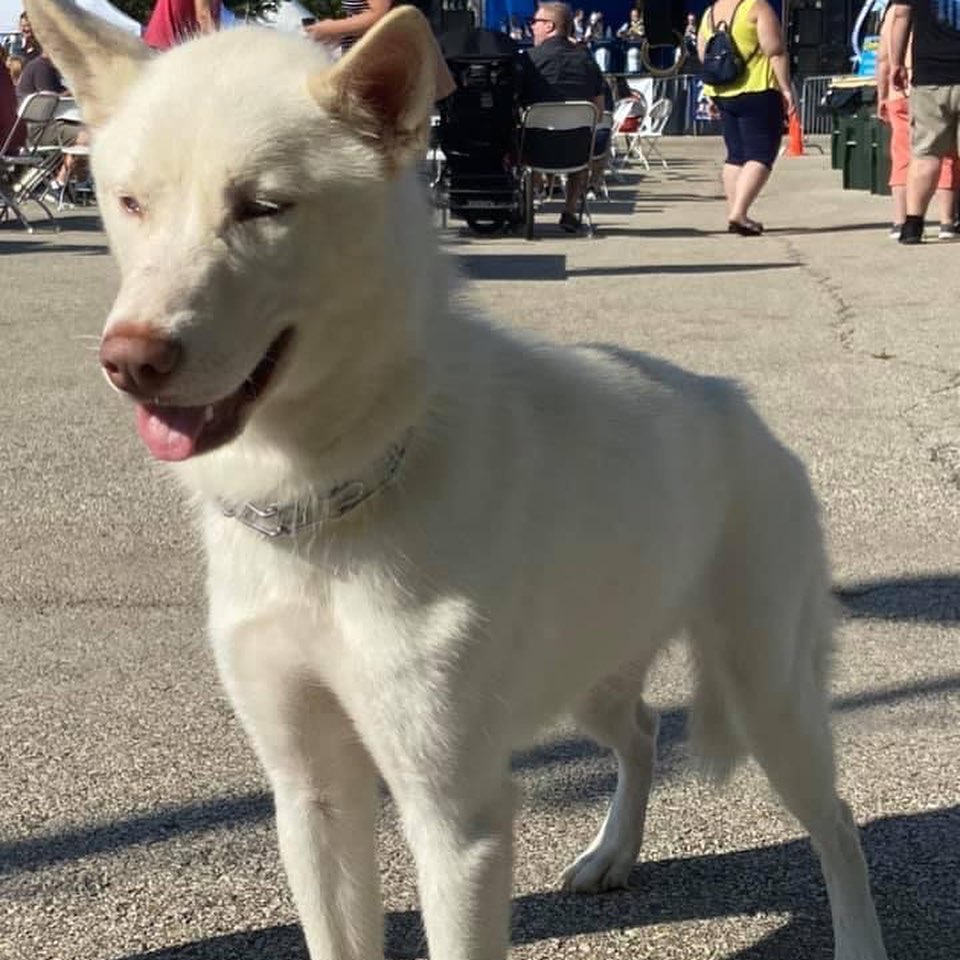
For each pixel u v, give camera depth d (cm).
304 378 158
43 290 677
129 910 201
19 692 267
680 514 194
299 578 166
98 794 231
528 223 891
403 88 161
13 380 498
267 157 154
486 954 167
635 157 1592
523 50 916
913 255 760
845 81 1370
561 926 203
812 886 213
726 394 211
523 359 186
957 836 221
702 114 2100
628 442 189
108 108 171
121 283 163
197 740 249
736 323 579
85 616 303
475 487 166
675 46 2039
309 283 156
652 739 220
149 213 155
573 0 2019
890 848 219
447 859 166
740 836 227
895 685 270
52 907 201
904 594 314
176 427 151
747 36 872
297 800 179
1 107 952
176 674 275
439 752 165
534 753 252
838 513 363
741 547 204
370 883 184
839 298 634
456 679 163
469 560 164
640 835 216
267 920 199
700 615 206
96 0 1109
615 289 669
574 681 188
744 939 200
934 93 763
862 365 505
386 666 163
